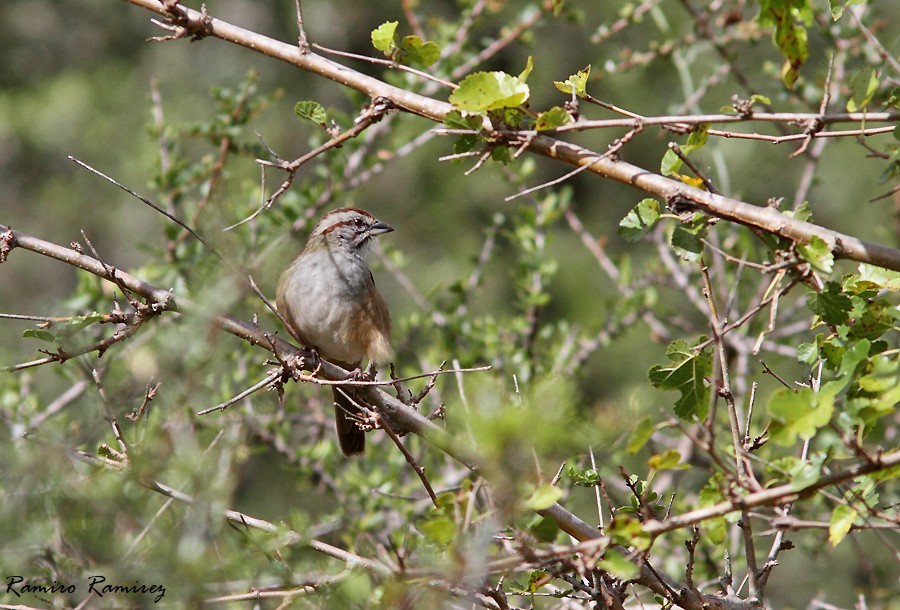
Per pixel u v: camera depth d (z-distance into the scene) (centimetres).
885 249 644
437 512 619
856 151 1844
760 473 995
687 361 666
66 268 2159
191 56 2208
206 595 636
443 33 1348
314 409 1331
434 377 766
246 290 805
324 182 1345
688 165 700
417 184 2175
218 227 740
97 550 633
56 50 2247
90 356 984
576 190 2156
